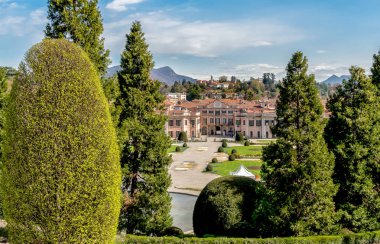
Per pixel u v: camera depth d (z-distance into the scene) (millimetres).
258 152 70000
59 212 10281
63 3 18922
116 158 11484
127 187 22406
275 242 17531
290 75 18781
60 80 10844
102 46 19938
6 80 30547
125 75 22422
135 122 21609
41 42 11492
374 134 19516
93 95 11203
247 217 19500
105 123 11281
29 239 10297
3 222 23406
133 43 22688
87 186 10547
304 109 18406
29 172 10203
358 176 19031
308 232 18172
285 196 18328
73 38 18953
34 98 10586
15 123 10523
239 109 109625
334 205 19031
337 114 20062
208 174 49000
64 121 10539
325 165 17969
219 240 18047
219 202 19672
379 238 18359
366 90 19812
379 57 23453
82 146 10602
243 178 21281
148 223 21391
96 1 19453
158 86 22750
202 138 104812
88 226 10547
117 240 18688
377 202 19141
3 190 10703
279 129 18906
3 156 10867
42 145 10281
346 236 17953
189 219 28969
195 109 112562
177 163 59688
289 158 18188
